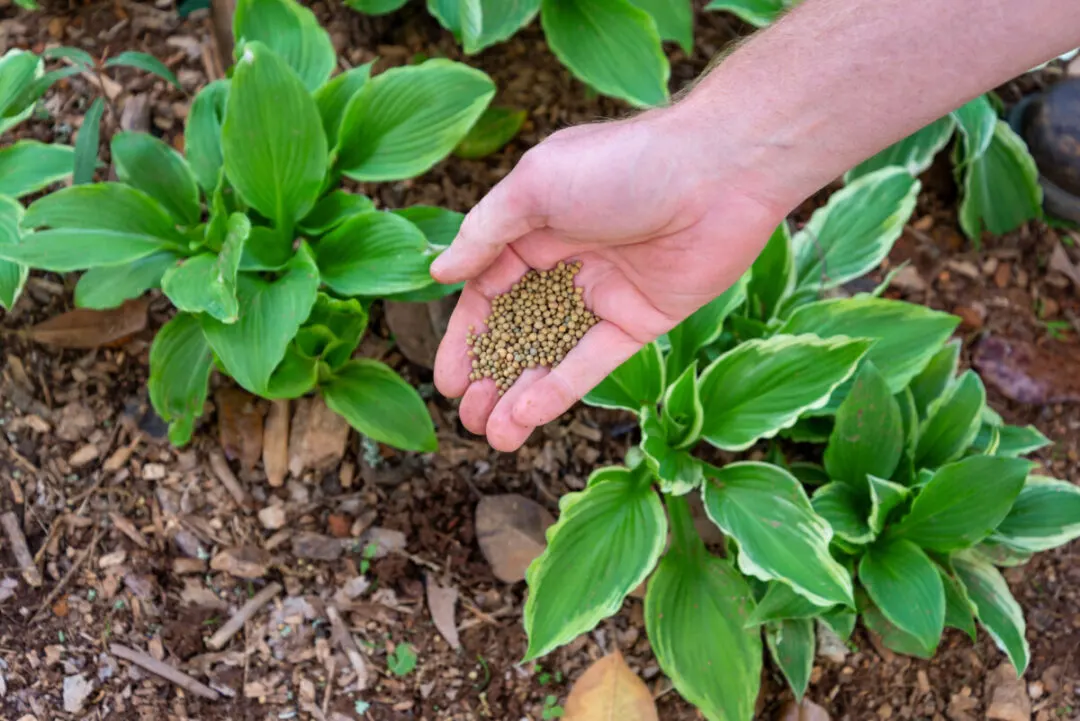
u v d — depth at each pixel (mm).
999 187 993
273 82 822
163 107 963
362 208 881
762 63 763
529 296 832
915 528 858
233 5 943
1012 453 895
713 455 935
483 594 903
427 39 1003
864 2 745
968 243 1006
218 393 917
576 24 923
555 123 993
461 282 831
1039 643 913
